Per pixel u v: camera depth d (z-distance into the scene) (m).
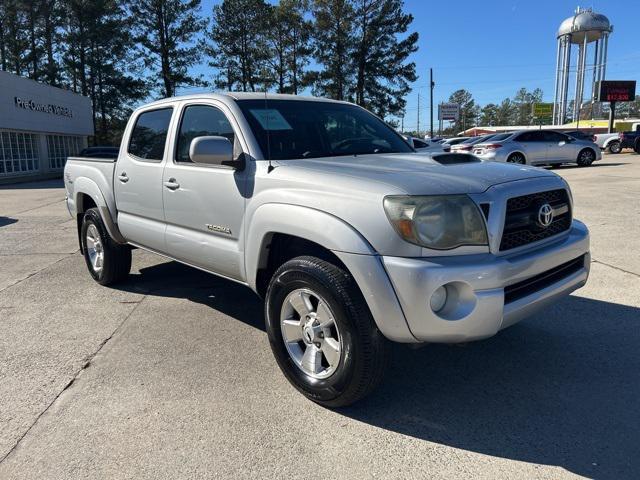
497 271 2.74
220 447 2.76
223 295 5.43
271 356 3.89
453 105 40.12
